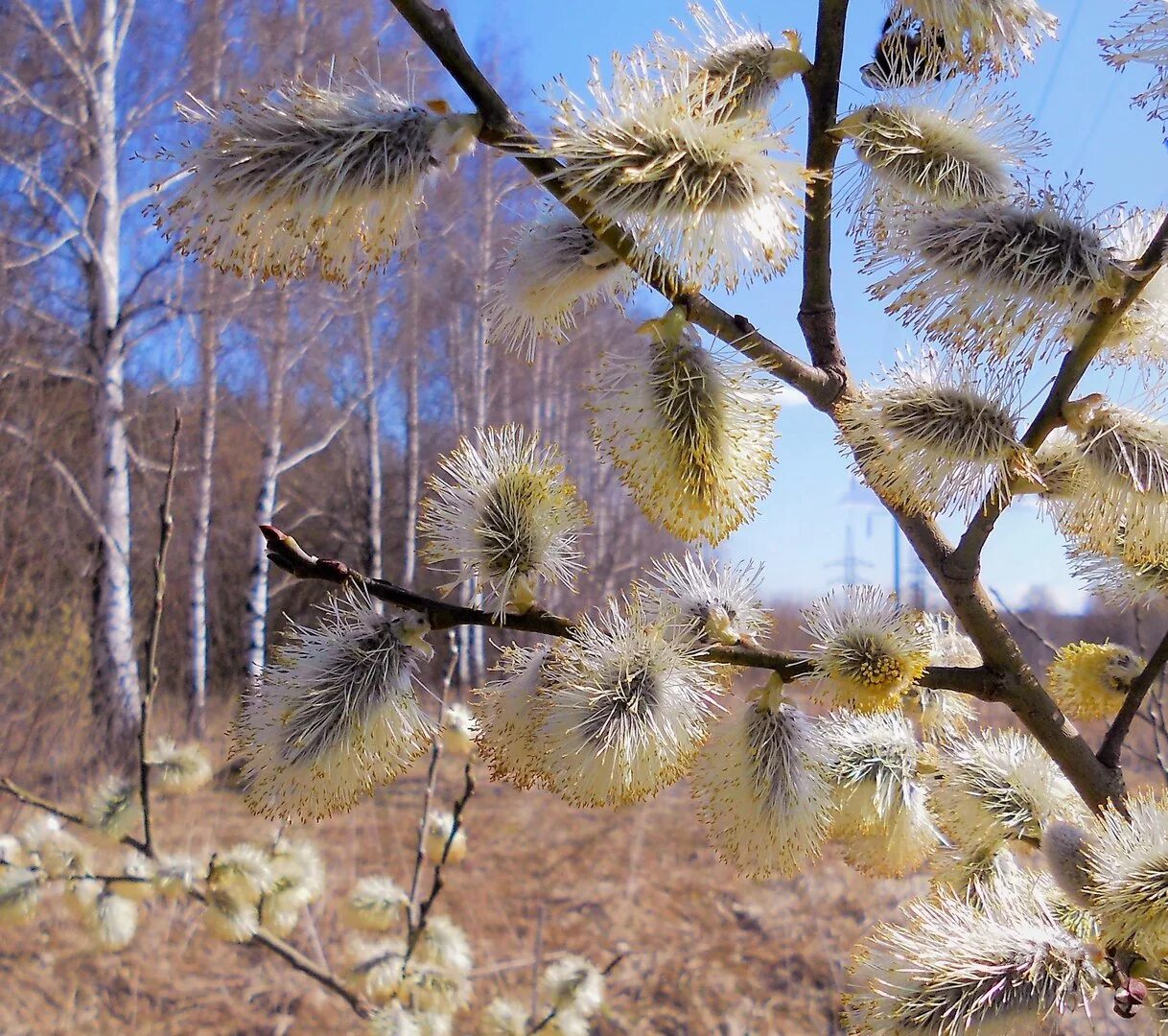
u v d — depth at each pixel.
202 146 0.12
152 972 0.56
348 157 0.12
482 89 0.12
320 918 0.61
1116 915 0.13
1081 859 0.14
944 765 0.17
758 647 0.15
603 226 0.12
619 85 0.12
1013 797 0.16
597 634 0.15
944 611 0.19
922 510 0.14
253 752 0.15
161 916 0.62
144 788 0.29
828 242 0.14
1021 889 0.16
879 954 0.14
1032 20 0.14
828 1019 0.54
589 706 0.14
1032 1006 0.13
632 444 0.14
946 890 0.16
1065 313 0.13
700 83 0.12
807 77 0.14
